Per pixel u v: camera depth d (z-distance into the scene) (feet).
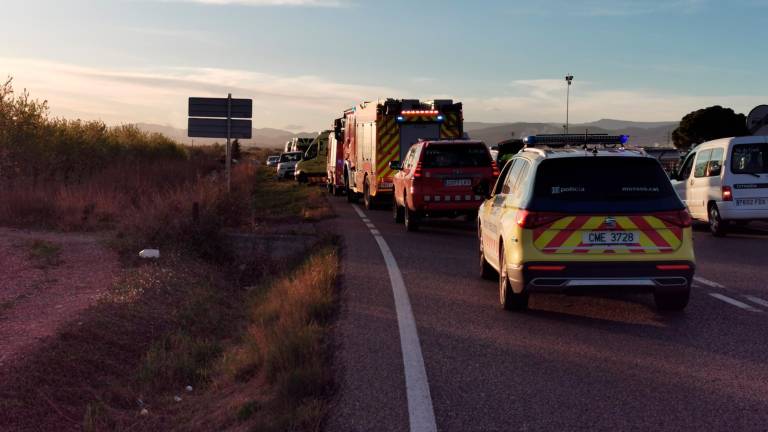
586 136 31.27
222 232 48.60
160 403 21.24
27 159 78.64
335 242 50.11
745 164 55.11
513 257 27.35
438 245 49.80
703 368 21.02
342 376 20.22
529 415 17.22
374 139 78.89
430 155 58.29
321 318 27.76
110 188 68.13
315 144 149.48
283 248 49.26
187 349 25.73
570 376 20.31
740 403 17.93
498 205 32.09
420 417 17.02
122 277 35.24
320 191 111.04
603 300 31.09
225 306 34.35
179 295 33.55
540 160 27.68
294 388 18.60
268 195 104.58
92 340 25.30
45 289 33.30
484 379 20.04
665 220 26.37
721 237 55.88
